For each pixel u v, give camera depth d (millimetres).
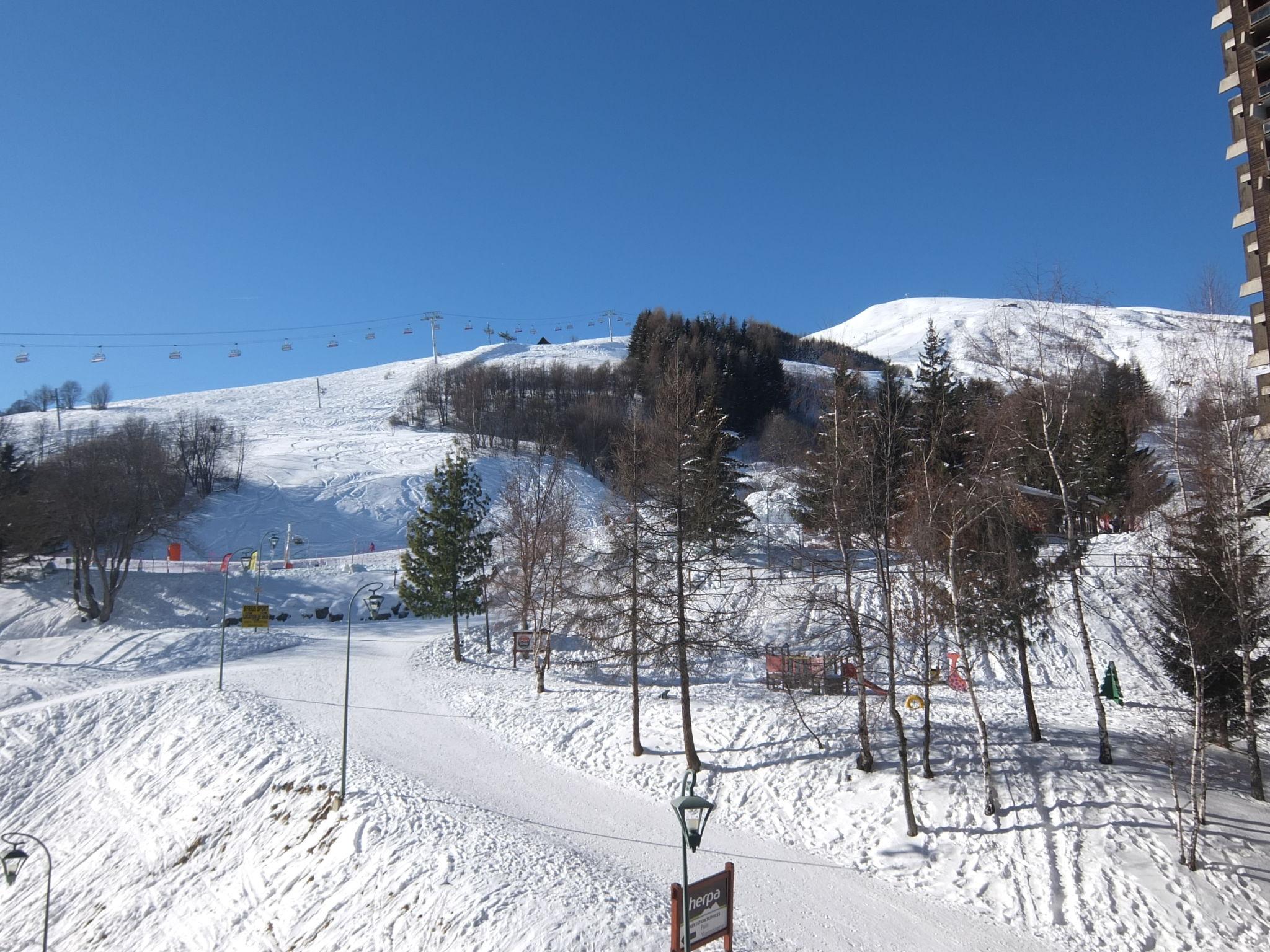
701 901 15406
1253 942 17141
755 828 22906
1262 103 18766
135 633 47906
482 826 22516
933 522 22859
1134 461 44500
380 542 77625
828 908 18656
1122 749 24594
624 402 115625
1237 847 19703
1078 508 31891
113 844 27484
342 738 29141
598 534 51312
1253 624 21266
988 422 26531
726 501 33031
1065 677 35188
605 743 28672
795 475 39656
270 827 25250
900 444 26375
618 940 16734
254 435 117562
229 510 80000
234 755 29797
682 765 26344
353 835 22859
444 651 45375
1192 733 25844
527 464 90062
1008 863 19828
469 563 44781
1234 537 21344
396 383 161250
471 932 17688
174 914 23219
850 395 30578
